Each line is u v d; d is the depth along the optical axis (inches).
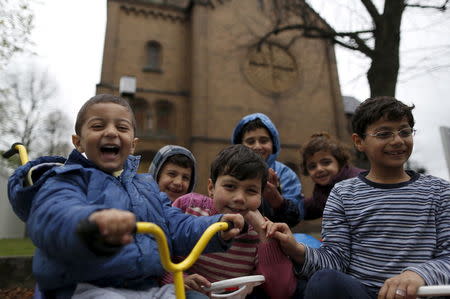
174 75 705.6
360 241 69.0
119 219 34.2
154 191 71.1
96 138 61.1
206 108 666.2
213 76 692.1
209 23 720.3
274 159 131.5
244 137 129.0
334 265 67.4
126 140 63.4
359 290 57.4
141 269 57.9
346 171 120.6
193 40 701.9
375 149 70.7
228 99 687.7
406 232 64.6
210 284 61.7
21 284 161.5
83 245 37.3
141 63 691.4
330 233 72.9
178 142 667.4
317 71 770.2
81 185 57.4
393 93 326.3
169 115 687.7
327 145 125.0
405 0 301.9
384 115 69.6
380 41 333.4
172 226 67.0
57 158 68.6
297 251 65.9
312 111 737.6
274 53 751.1
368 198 70.9
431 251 62.6
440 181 69.5
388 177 71.9
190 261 45.2
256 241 78.2
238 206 68.9
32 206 50.6
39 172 59.7
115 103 64.4
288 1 455.2
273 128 127.9
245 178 69.3
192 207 84.0
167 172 113.4
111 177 62.3
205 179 621.6
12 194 56.4
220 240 56.4
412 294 50.7
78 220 37.5
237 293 61.6
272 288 66.9
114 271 54.3
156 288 61.5
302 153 131.8
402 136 69.5
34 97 848.3
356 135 76.9
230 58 713.0
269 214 102.1
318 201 127.1
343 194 75.1
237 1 754.2
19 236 653.3
